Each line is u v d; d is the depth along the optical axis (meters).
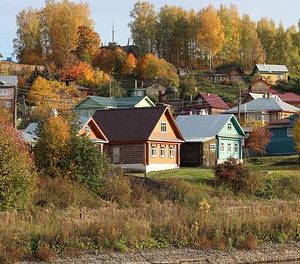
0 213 47.50
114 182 64.06
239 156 103.06
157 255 41.47
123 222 42.84
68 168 64.81
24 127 111.31
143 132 89.12
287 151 114.19
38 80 154.50
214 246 43.84
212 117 102.75
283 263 43.53
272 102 138.50
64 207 55.75
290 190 75.38
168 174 79.81
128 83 192.00
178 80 189.00
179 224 44.19
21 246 38.81
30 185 53.97
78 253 39.66
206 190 69.62
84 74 176.38
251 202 65.75
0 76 145.00
